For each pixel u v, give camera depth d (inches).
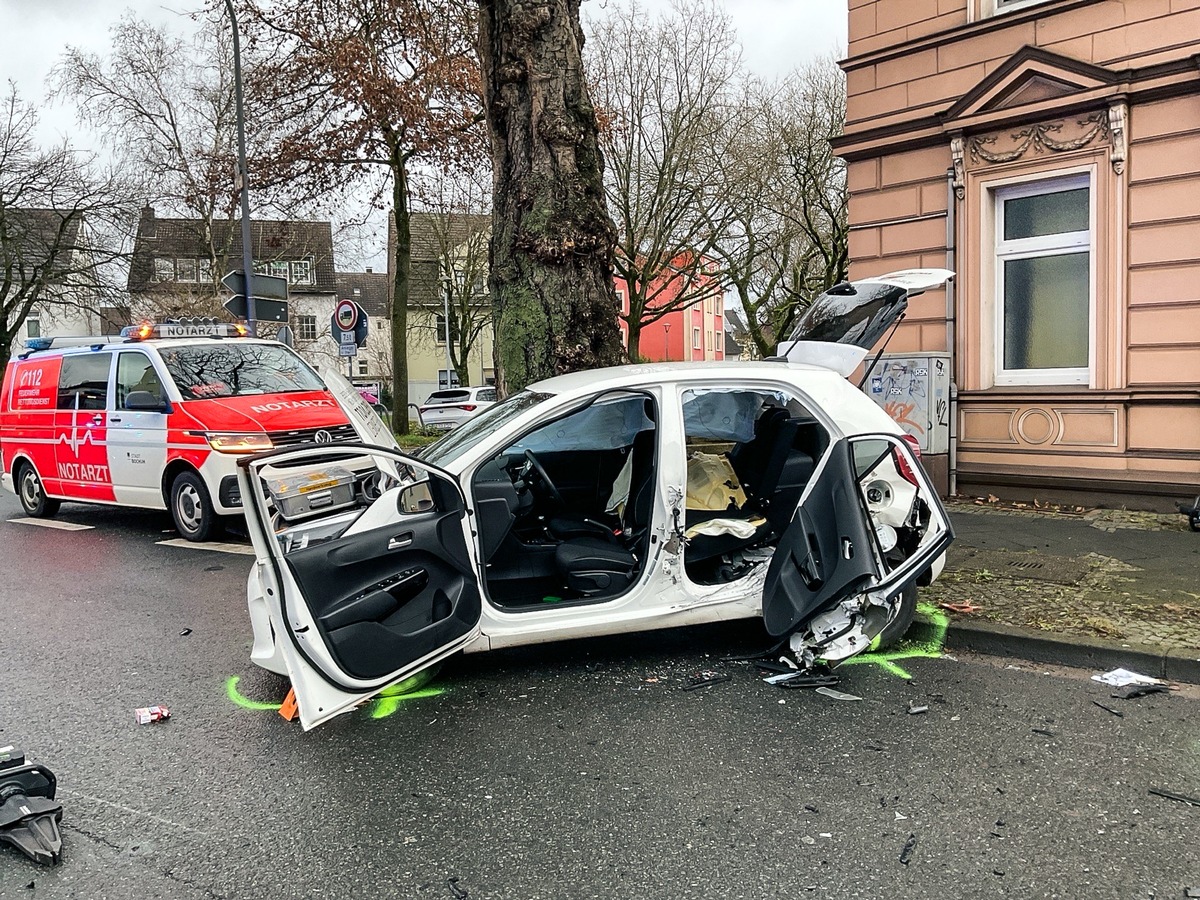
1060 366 350.9
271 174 773.9
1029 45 338.6
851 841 114.0
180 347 349.4
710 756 139.8
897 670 176.7
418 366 2124.8
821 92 901.8
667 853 112.6
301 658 139.9
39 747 152.3
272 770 140.6
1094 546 262.2
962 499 355.6
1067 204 344.5
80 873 112.1
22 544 348.5
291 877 110.2
